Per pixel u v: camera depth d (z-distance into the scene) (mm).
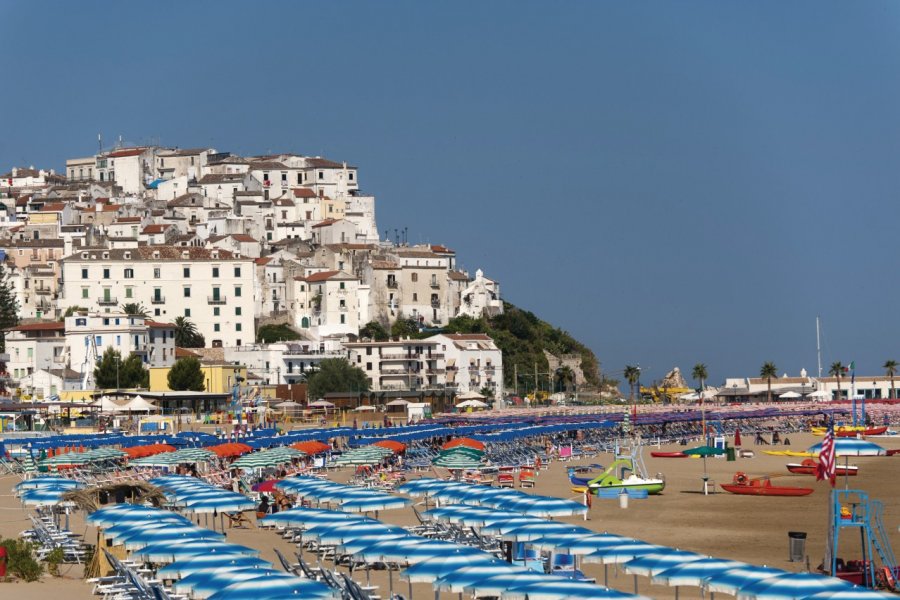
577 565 78562
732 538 98312
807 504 120500
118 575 73062
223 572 63562
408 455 162500
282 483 102938
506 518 80250
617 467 141625
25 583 75375
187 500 91312
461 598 63594
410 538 72438
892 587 74562
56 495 92812
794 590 59812
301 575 71812
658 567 66188
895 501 124250
